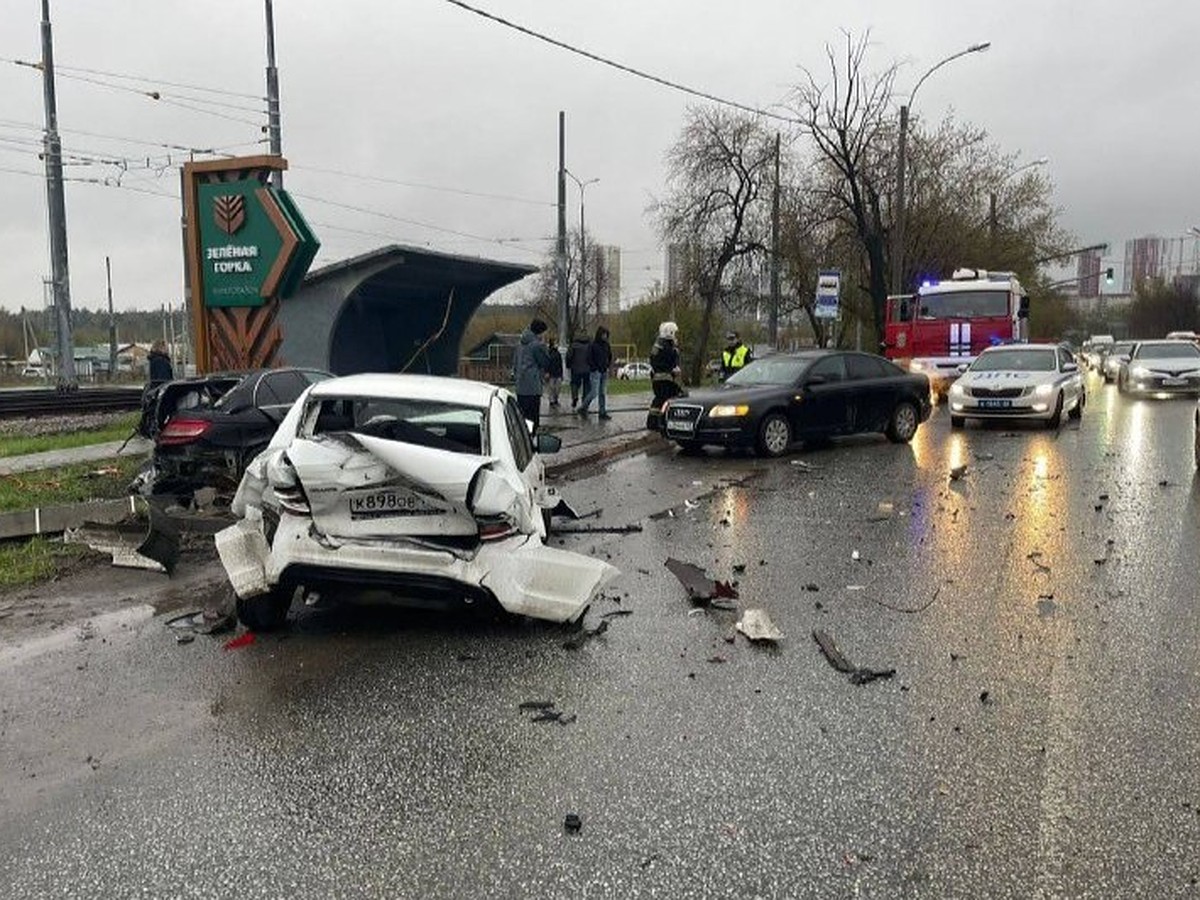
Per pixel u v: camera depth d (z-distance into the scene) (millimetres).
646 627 5941
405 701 4734
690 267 39125
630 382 34719
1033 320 56688
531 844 3422
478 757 4113
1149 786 3814
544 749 4191
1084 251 46438
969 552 7938
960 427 18438
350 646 5559
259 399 9547
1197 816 3584
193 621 6035
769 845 3404
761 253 37875
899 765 4020
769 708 4641
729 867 3270
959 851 3363
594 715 4562
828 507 10172
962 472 12078
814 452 15070
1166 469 12344
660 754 4137
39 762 4074
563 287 30859
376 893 3133
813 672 5141
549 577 5664
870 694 4816
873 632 5824
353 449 5484
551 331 58844
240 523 5934
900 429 16031
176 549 7410
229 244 14219
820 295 24719
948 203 41188
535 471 6863
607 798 3750
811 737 4305
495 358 45781
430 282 22281
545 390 25156
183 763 4062
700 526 9188
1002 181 44000
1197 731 4316
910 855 3340
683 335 49281
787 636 5758
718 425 14125
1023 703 4672
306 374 10258
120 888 3162
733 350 21250
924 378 16578
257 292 14125
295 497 5523
